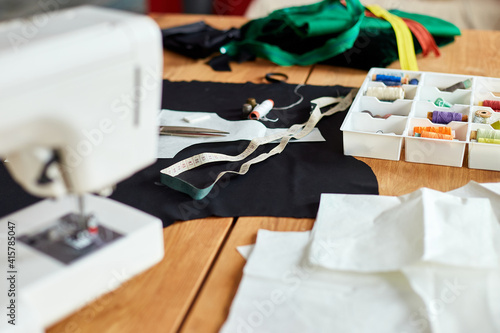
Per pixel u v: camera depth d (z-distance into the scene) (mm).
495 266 1052
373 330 967
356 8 2422
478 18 4070
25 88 817
